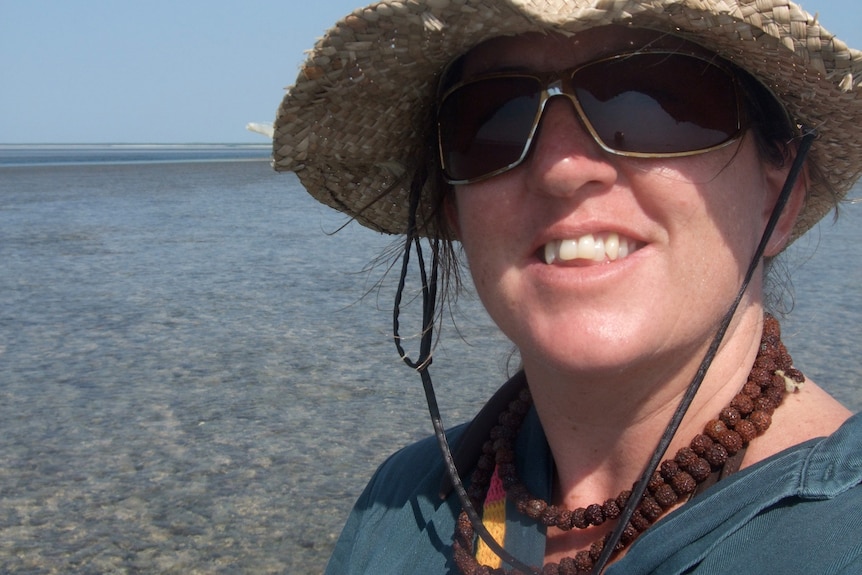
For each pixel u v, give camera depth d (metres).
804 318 2.14
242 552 1.20
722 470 0.47
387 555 0.56
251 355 2.08
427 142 0.60
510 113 0.48
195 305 2.66
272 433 1.59
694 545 0.43
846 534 0.39
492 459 0.57
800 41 0.45
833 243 3.35
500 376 1.81
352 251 3.62
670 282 0.46
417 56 0.53
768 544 0.41
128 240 4.21
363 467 1.44
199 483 1.40
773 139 0.50
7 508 1.34
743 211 0.48
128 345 2.23
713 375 0.48
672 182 0.46
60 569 1.17
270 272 3.17
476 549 0.53
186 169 13.10
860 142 0.52
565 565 0.50
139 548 1.22
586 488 0.52
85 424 1.68
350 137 0.61
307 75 0.55
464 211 0.51
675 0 0.43
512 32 0.48
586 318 0.46
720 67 0.47
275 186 8.12
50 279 3.21
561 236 0.47
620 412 0.49
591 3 0.45
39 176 10.97
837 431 0.43
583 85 0.47
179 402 1.77
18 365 2.09
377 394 1.76
